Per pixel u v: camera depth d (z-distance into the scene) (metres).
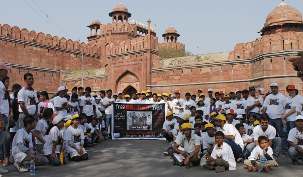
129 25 32.12
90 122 9.52
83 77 25.22
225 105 8.71
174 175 4.98
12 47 24.27
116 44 22.47
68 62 28.58
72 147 6.51
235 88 16.73
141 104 10.90
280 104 7.25
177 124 8.58
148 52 20.31
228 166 5.44
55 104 7.61
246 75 16.42
